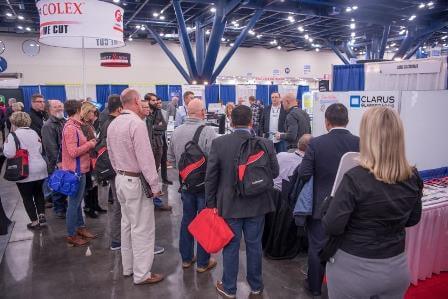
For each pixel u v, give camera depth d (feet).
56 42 12.18
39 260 9.95
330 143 6.81
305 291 8.18
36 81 48.57
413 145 8.87
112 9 10.94
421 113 8.84
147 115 12.67
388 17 38.96
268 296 7.99
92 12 10.44
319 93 9.83
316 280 7.75
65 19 10.25
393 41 54.34
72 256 10.18
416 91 8.66
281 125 15.55
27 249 10.67
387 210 4.00
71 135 9.96
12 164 11.27
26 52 47.39
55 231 12.06
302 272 9.11
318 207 6.99
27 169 11.35
